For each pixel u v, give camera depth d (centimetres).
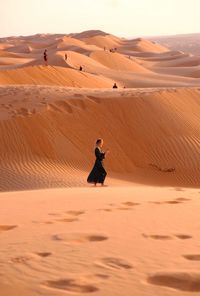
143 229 729
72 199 1109
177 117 2838
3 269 505
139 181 2286
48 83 5172
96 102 2789
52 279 471
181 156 2559
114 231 712
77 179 2120
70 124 2581
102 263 531
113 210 923
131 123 2697
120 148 2539
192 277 482
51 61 8244
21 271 498
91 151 2469
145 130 2675
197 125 2833
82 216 852
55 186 1998
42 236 675
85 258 551
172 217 838
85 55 10081
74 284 455
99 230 718
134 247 609
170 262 539
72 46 13800
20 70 5203
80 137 2527
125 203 1029
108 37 18050
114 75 7812
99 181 1630
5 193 1349
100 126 2631
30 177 2119
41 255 570
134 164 2484
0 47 16762
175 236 682
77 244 625
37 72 5278
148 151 2566
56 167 2277
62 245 616
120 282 463
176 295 432
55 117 2592
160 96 2997
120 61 10000
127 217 837
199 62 12106
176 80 8062
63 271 498
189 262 539
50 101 2750
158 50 17888
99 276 483
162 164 2506
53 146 2419
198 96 3184
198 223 783
